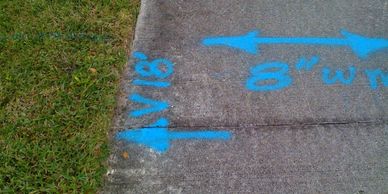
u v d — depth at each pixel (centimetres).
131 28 189
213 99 167
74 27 187
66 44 181
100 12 194
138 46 183
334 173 148
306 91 170
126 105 164
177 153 151
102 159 148
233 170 147
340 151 153
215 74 174
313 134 157
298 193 143
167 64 177
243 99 167
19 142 151
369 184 145
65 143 152
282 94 169
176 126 158
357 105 166
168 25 192
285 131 158
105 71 172
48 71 172
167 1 203
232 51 183
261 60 179
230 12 199
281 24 194
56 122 157
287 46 185
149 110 163
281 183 145
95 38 184
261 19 196
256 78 174
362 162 150
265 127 159
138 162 149
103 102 163
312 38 188
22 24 189
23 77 170
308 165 149
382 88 172
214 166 148
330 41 187
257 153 152
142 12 197
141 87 169
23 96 164
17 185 141
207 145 154
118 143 153
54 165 146
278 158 151
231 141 155
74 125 156
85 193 140
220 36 188
